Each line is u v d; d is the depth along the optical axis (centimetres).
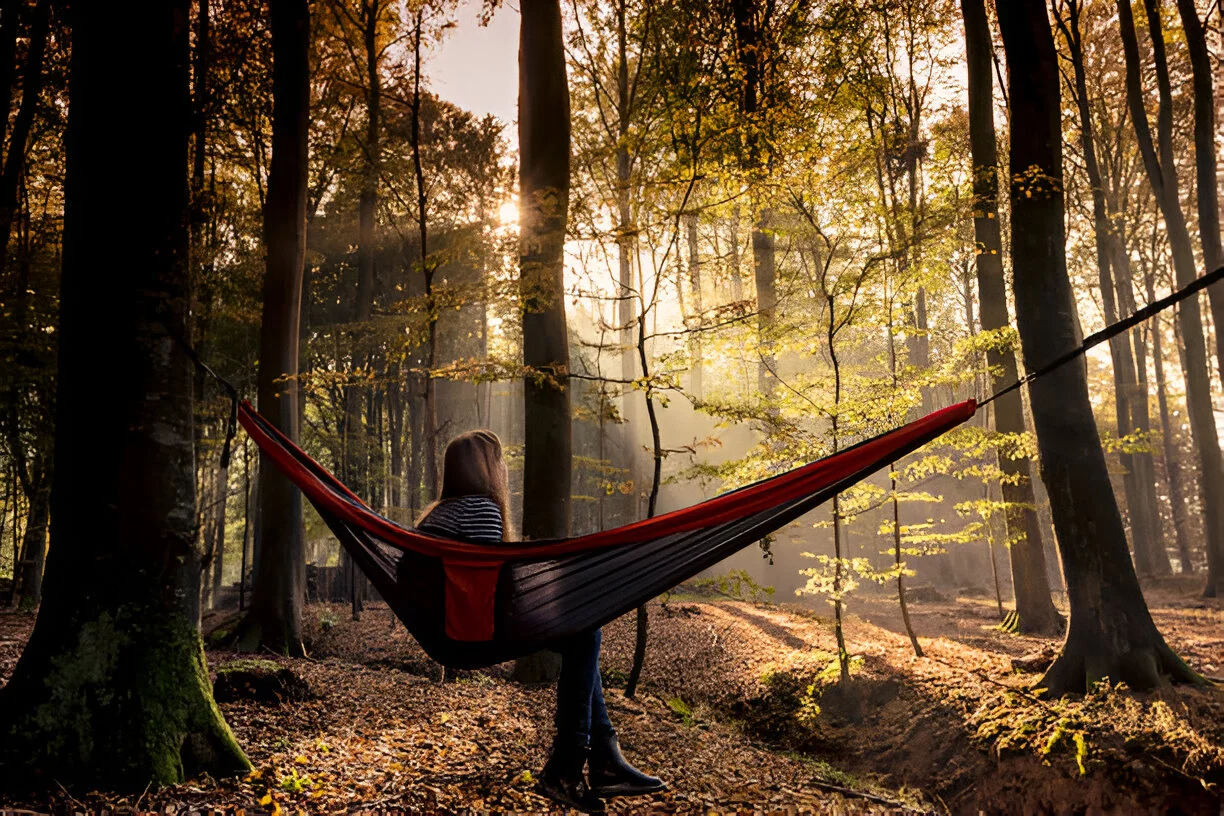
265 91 1415
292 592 1148
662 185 885
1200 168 1725
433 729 620
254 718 579
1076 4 2030
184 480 432
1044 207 892
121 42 430
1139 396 2641
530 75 1043
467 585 302
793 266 1894
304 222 1205
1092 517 838
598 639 348
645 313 905
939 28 1794
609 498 2861
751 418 923
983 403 285
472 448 341
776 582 1803
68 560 405
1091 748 666
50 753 377
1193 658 1010
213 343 1817
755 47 1219
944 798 701
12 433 1485
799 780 648
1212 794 596
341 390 2223
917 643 1015
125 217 422
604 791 334
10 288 1305
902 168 1478
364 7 1434
